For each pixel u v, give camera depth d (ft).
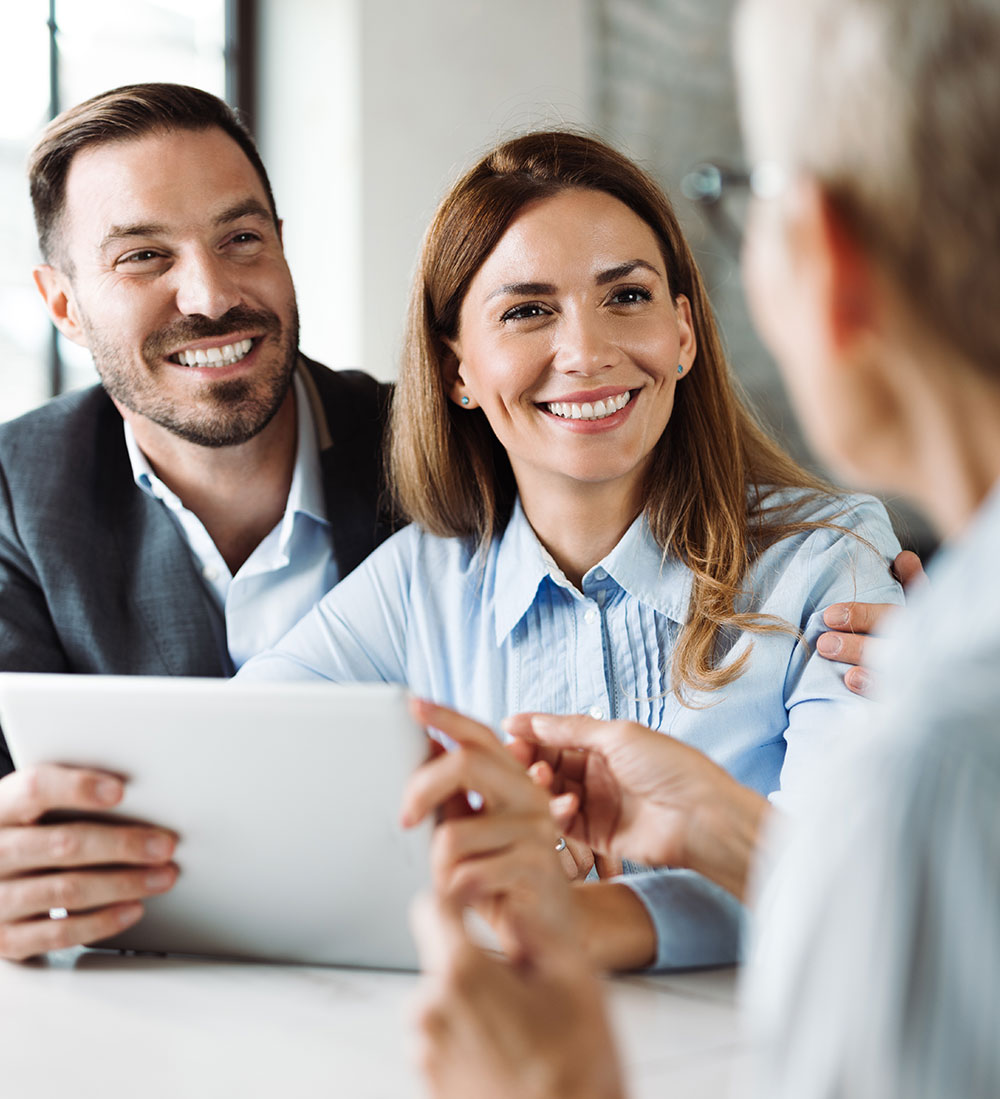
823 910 1.42
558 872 2.77
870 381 1.65
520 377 4.61
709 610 4.66
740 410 5.35
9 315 10.18
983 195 1.48
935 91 1.49
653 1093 2.37
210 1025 2.82
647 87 12.59
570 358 4.49
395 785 2.85
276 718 2.83
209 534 6.09
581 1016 1.91
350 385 6.50
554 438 4.62
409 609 5.32
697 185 11.59
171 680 2.93
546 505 4.88
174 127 5.69
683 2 12.60
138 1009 2.94
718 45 12.68
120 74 10.80
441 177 11.60
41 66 10.30
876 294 1.59
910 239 1.52
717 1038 2.67
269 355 5.82
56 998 3.05
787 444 7.15
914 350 1.58
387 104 11.35
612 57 12.48
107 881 3.16
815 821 1.49
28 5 10.20
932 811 1.36
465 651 5.15
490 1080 1.84
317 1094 2.42
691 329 4.88
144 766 3.03
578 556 4.93
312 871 3.05
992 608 1.47
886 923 1.36
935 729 1.40
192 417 5.74
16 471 5.92
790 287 1.67
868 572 4.69
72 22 10.48
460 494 5.26
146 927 3.31
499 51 11.93
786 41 1.61
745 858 3.11
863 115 1.53
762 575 4.76
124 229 5.62
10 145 10.18
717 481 4.86
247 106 11.57
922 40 1.50
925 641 1.53
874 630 4.45
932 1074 1.33
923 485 1.69
